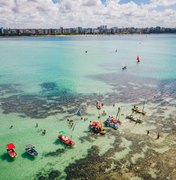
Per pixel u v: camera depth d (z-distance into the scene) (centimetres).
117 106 5559
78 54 15900
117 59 13450
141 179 3053
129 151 3662
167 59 13400
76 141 3959
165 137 4100
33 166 3303
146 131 4312
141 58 13862
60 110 5250
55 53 16350
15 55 14875
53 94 6419
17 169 3238
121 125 4541
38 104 5616
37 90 6769
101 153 3612
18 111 5162
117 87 7212
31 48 19962
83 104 5653
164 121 4744
